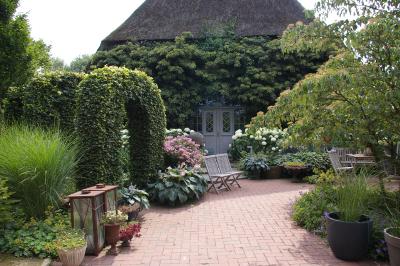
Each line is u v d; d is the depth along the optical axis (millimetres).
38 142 5211
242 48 15273
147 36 16531
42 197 5082
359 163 8312
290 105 4957
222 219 6184
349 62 4559
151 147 7715
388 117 4660
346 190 4625
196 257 4395
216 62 15125
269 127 5574
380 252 4152
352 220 4254
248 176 11023
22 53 8516
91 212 4492
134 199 6215
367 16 4590
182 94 14898
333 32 4773
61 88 7949
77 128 5863
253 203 7441
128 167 8328
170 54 14750
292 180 10391
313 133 4992
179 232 5445
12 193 4684
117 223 4551
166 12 17672
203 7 17641
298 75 15047
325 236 5023
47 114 7680
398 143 5191
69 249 3939
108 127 5938
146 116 7641
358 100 4664
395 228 3900
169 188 7316
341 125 4785
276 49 15125
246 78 14891
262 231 5422
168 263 4219
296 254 4453
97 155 5742
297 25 5047
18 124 7324
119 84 6297
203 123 16266
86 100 5844
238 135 13172
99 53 15703
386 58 4445
